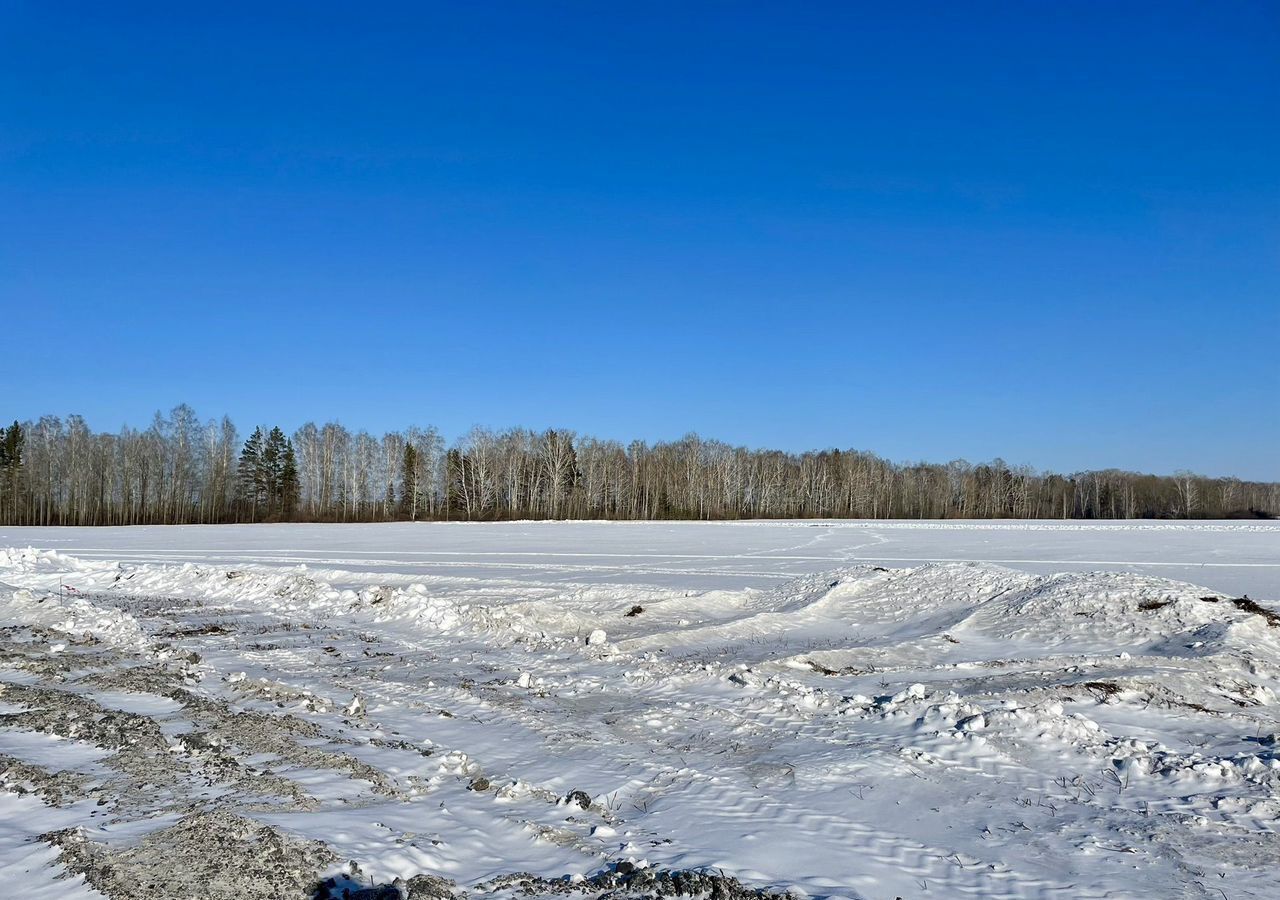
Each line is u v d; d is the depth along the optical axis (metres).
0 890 5.72
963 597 22.09
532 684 13.94
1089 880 6.66
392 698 12.51
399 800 8.08
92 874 5.84
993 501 115.81
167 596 25.94
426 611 20.80
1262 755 10.00
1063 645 17.59
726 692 13.12
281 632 19.11
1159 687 13.04
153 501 89.50
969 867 6.86
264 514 92.94
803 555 44.72
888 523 83.75
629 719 11.55
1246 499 123.19
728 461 106.38
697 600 24.59
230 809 7.21
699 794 8.49
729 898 5.97
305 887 5.87
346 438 97.50
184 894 5.63
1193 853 7.22
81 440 87.31
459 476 97.00
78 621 18.08
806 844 7.20
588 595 25.95
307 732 10.08
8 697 10.92
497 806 8.11
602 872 6.57
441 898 5.89
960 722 10.79
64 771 8.22
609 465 101.50
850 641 19.19
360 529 72.25
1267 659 15.06
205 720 10.16
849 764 9.37
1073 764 9.64
